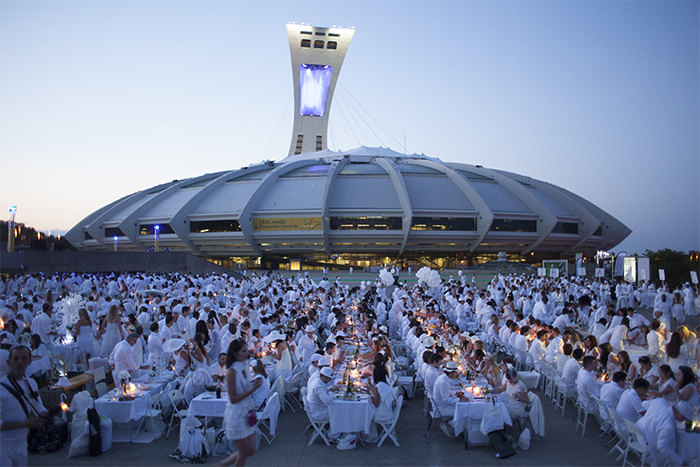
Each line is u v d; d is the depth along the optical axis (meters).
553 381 11.06
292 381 10.46
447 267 73.75
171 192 76.44
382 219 68.62
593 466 7.43
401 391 10.33
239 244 69.50
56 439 8.00
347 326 16.25
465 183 71.69
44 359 10.80
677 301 21.64
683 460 6.79
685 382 7.45
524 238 70.81
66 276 37.50
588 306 21.80
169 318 12.45
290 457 7.77
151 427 8.70
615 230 74.81
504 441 7.89
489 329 15.66
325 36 116.31
